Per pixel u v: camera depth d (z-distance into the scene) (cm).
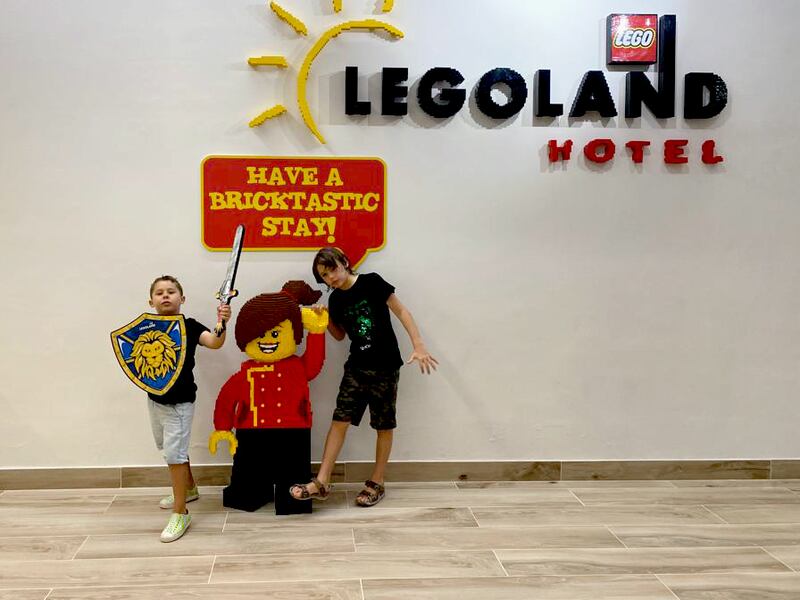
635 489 341
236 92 329
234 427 320
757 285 354
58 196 326
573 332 348
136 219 329
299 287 319
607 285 348
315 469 342
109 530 286
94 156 326
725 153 348
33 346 329
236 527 290
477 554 267
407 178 338
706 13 343
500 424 349
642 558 265
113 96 325
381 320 317
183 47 327
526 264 345
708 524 298
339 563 258
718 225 351
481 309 345
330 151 334
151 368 285
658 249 349
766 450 355
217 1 327
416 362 344
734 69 346
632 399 352
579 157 344
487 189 341
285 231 334
